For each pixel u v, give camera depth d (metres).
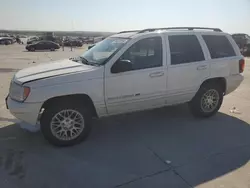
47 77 4.04
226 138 4.65
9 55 25.22
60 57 23.28
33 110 3.96
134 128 5.09
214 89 5.52
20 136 4.65
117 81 4.38
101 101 4.33
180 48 5.03
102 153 4.07
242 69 5.79
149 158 3.91
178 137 4.68
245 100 7.26
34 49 34.97
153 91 4.75
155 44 4.79
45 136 4.18
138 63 4.60
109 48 4.73
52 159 3.87
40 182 3.30
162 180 3.35
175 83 4.95
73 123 4.28
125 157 3.94
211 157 3.95
